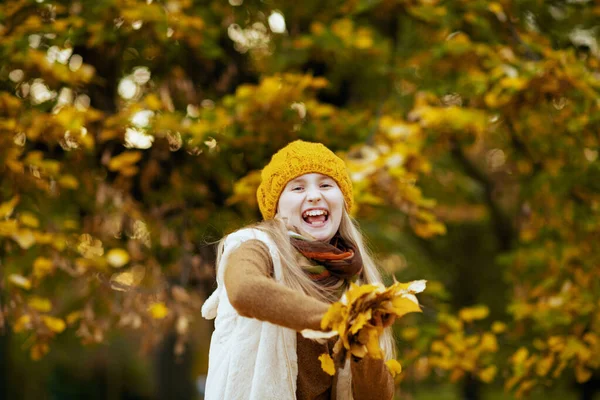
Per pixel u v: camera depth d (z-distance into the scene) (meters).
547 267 6.20
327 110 5.55
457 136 5.67
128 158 5.03
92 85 5.98
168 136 5.35
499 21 6.12
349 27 6.13
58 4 5.51
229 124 5.21
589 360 5.39
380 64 6.63
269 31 6.61
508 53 5.61
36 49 5.37
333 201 2.66
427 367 5.64
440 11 5.73
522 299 6.18
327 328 1.95
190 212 5.95
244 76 6.72
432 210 8.71
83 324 5.06
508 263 6.58
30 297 4.92
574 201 6.14
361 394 2.47
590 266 5.92
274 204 2.70
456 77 6.23
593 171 5.91
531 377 5.51
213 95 6.46
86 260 5.06
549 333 5.67
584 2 6.26
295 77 5.30
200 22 5.46
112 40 5.44
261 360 2.37
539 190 6.27
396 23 7.70
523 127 6.03
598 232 6.02
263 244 2.40
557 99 5.49
